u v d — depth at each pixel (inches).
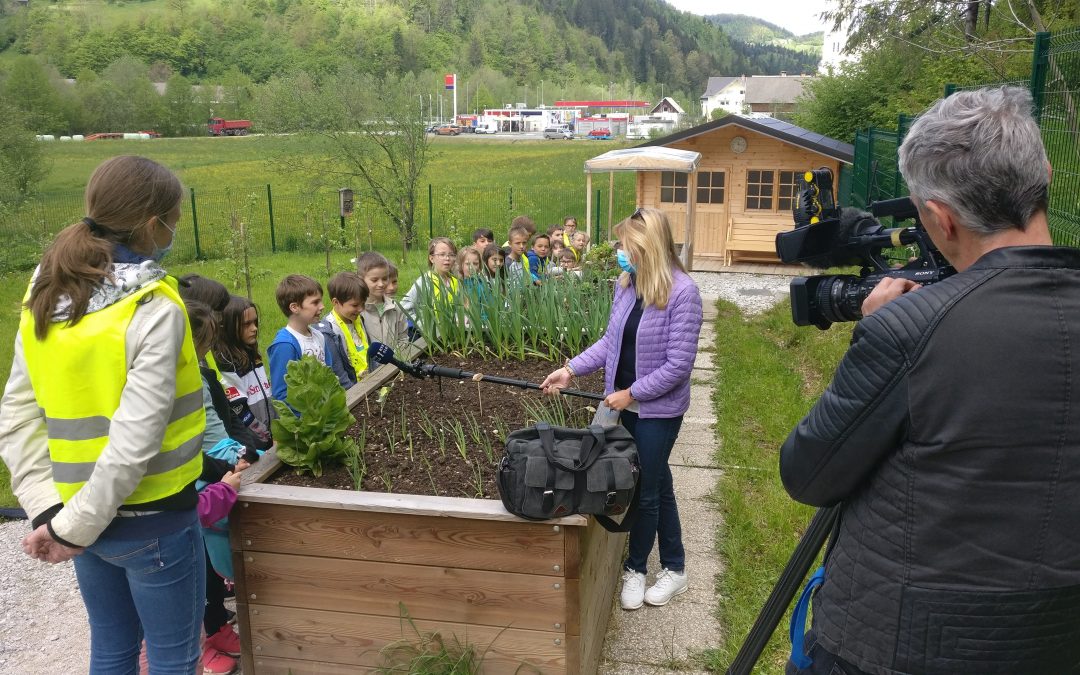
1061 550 55.7
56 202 928.9
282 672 115.7
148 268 84.4
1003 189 56.5
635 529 142.7
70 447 83.1
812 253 78.3
